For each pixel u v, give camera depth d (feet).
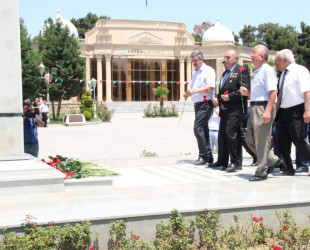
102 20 157.28
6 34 19.17
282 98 21.22
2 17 19.12
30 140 27.91
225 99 22.47
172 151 46.88
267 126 20.26
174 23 163.22
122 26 158.71
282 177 21.45
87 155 43.65
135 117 123.95
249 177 21.39
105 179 18.79
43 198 16.21
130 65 161.27
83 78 111.04
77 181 18.25
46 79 103.19
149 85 164.35
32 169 17.26
